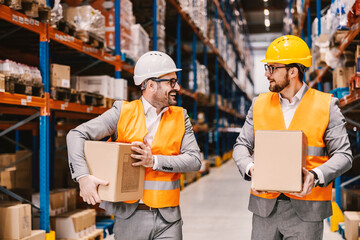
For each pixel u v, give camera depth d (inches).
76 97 169.8
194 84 406.9
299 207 79.4
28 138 301.1
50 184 207.3
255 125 85.2
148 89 83.7
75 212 167.8
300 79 82.4
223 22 548.4
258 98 87.6
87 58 215.8
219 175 438.3
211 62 558.9
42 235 141.3
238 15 708.7
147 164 78.0
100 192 76.4
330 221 193.5
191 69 404.8
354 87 143.6
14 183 203.6
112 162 75.2
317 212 79.0
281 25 986.7
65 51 197.6
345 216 170.9
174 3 309.9
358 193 194.7
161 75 82.4
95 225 179.9
